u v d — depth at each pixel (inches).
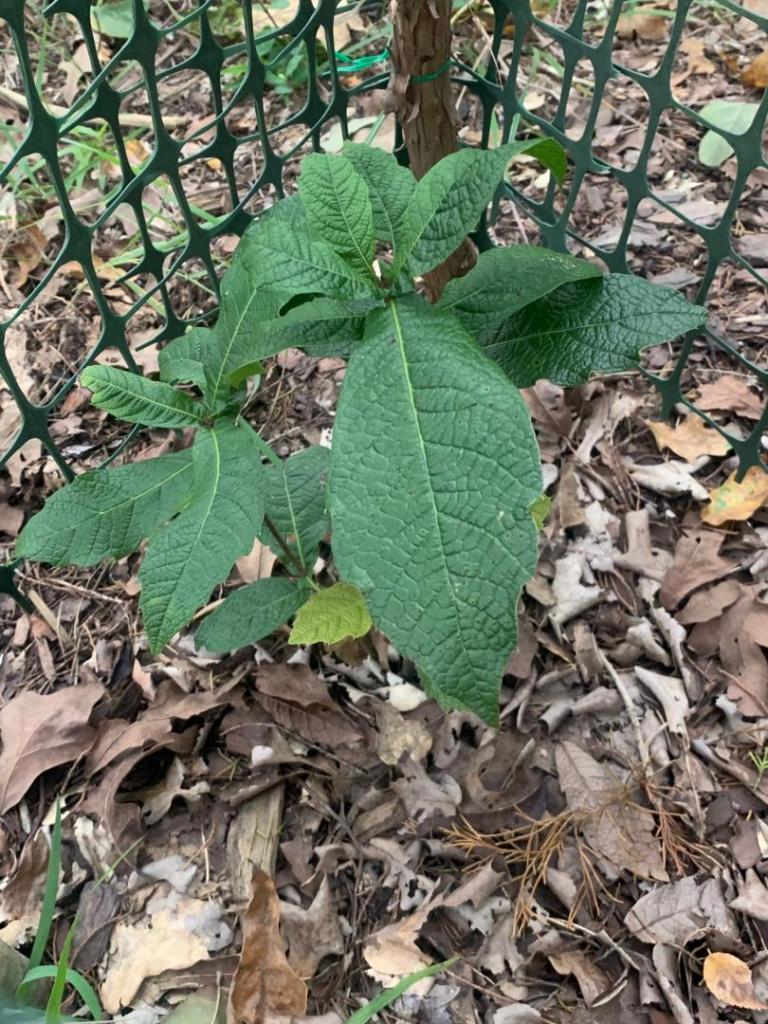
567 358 17.5
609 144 38.2
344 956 20.7
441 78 22.2
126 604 27.2
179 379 18.2
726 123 35.8
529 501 12.4
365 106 40.3
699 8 43.1
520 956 20.4
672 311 17.2
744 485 27.0
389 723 23.8
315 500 22.3
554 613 25.3
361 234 15.1
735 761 22.7
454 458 12.9
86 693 24.6
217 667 25.1
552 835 21.7
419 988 20.0
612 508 27.6
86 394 32.6
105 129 38.9
